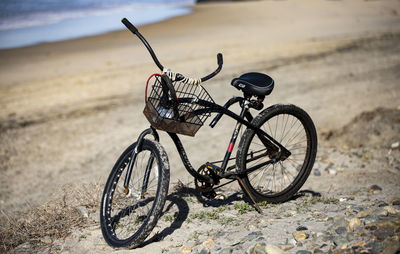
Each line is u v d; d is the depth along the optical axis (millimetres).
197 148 8141
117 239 3293
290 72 13984
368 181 5449
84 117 10461
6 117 10523
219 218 3760
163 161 3178
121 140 8875
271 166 6180
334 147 7156
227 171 3797
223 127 9375
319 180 5703
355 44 18609
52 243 3445
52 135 9359
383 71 13367
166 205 4113
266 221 3559
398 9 34219
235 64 15188
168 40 21734
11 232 3643
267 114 3699
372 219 3037
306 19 30234
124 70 15070
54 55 18562
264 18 31172
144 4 48844
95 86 13172
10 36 24250
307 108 9945
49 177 7129
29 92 12758
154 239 3422
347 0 41844
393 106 9227
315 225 3307
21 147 8664
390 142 6867
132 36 23438
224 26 27188
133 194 3303
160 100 3221
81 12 38875
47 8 41500
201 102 3365
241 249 3025
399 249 2443
